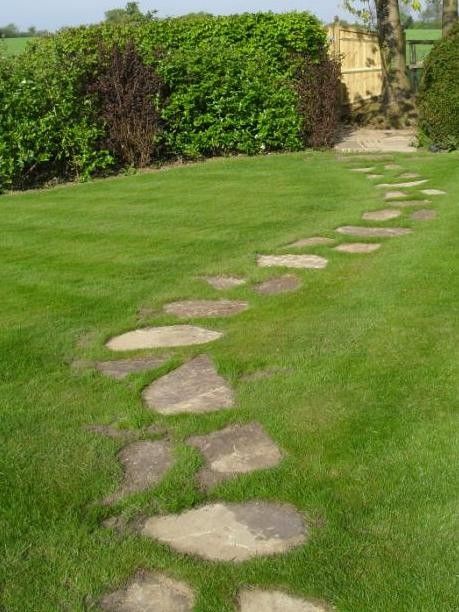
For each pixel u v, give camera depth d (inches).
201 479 114.2
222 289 212.2
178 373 154.5
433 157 473.4
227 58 507.5
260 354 161.0
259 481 112.1
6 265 246.8
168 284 219.1
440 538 97.2
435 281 203.6
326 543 97.3
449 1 693.9
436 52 497.7
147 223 305.7
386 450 119.2
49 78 445.1
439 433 123.3
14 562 96.8
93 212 337.7
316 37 580.7
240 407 136.6
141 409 137.9
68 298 208.4
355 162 470.3
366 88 753.6
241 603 87.7
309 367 152.5
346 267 225.6
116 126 479.2
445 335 165.2
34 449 125.1
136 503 108.3
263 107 526.0
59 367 160.2
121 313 195.0
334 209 319.0
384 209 312.8
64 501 110.0
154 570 94.3
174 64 488.1
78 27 561.3
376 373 147.4
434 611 85.0
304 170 444.5
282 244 259.1
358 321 177.3
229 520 103.7
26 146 435.5
